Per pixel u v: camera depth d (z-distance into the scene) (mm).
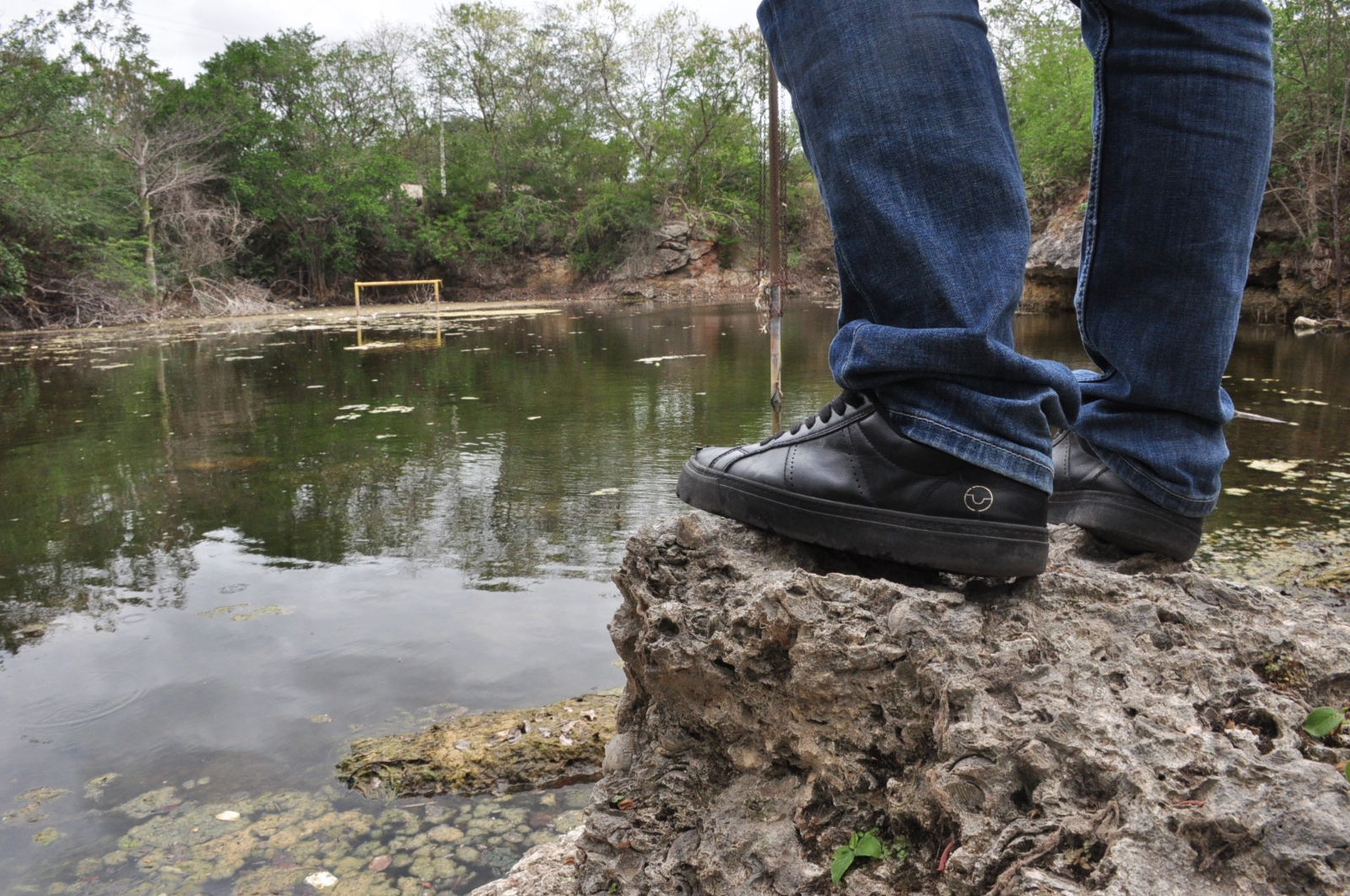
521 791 1675
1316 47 11164
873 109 873
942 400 867
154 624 2477
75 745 1866
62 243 20562
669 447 4465
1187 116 925
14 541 3303
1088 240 1029
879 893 777
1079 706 771
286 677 2135
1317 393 5629
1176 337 976
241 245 25672
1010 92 19328
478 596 2584
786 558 1024
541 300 28641
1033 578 936
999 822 716
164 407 6551
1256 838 606
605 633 2322
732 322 15227
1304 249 11445
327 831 1562
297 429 5418
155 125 25203
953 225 862
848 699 873
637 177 30969
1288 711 760
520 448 4594
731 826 932
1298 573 2465
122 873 1459
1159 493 1015
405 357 9984
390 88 31812
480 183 31328
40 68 19391
